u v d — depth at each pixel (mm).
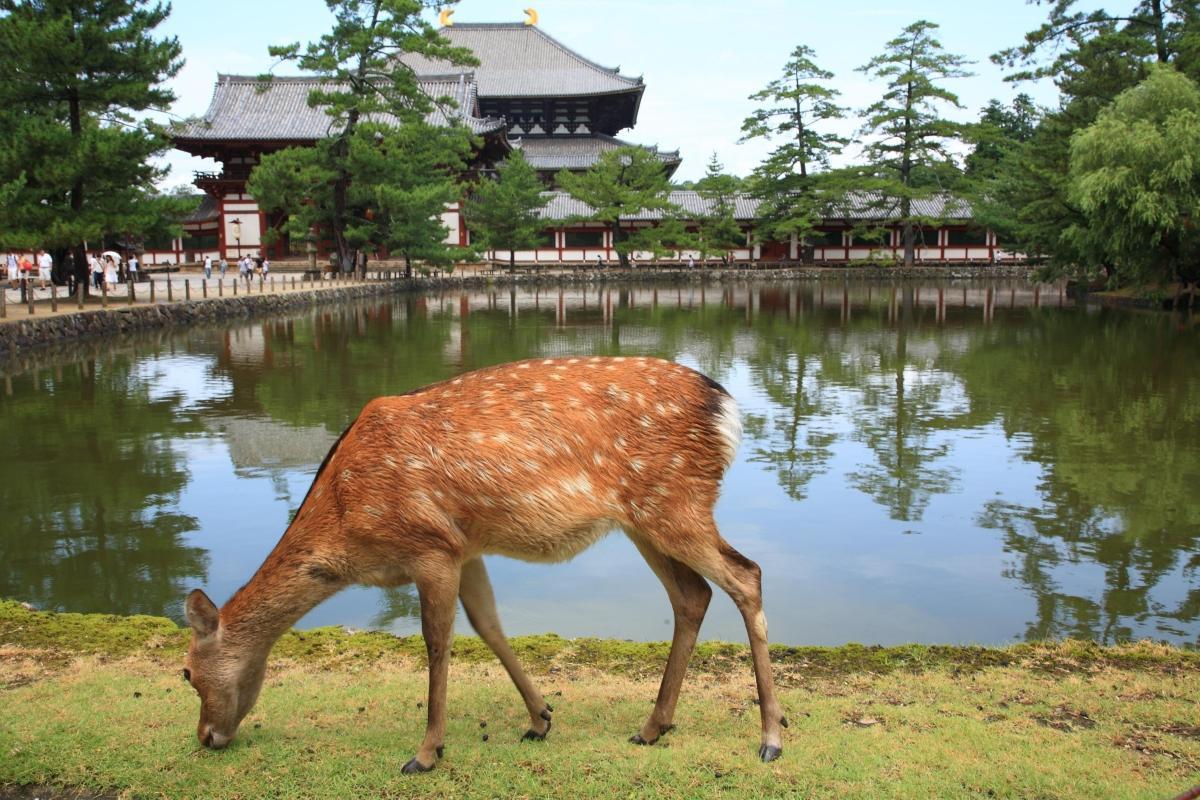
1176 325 31078
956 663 5812
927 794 3941
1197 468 12492
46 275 41750
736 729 4652
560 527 4074
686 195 74000
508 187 62406
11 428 15195
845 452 13570
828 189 66625
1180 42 37375
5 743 4496
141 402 17516
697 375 4277
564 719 4824
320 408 16984
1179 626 7273
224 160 59375
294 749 4414
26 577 8492
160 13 29484
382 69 47750
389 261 61625
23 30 26406
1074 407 17094
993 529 9906
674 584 4398
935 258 72125
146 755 4355
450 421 4098
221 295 34969
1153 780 4059
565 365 4309
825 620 7449
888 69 64562
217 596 8031
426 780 4102
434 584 4055
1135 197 31016
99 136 26531
